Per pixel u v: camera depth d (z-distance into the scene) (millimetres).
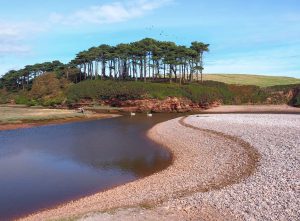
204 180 25922
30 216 20875
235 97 117938
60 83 135875
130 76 141250
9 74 177125
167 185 25547
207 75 171375
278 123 52375
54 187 26750
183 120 65375
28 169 32125
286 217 17359
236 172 27344
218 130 48250
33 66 171125
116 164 33875
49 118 74375
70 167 32781
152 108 97688
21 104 133000
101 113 92062
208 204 19797
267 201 19578
